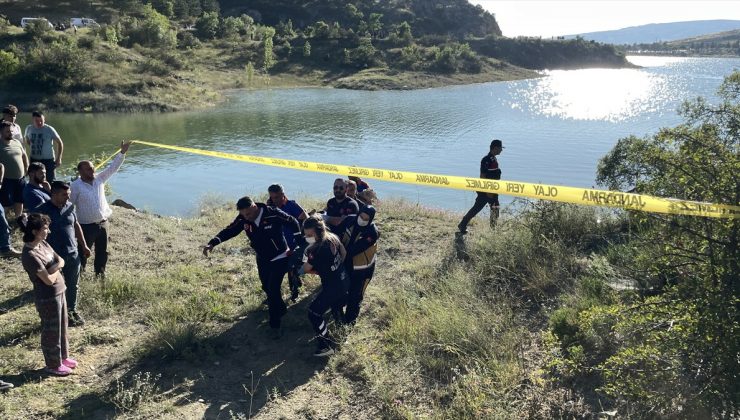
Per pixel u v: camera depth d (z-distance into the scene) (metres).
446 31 193.75
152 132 42.97
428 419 4.46
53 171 9.27
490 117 53.09
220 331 6.05
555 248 7.12
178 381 5.10
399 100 70.38
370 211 5.88
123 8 117.81
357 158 33.31
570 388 4.70
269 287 5.98
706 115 4.26
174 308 6.39
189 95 64.75
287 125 47.59
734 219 3.67
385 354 5.52
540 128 45.56
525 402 4.58
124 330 6.02
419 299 6.63
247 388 5.03
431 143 38.69
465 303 6.25
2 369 5.05
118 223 9.71
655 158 4.20
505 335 5.52
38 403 4.62
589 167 29.27
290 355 5.62
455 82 101.62
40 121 8.99
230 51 104.62
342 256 5.64
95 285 6.83
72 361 5.25
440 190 23.30
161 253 8.45
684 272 3.95
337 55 108.88
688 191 3.98
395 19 188.38
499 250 7.49
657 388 3.96
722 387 3.63
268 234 5.92
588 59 166.38
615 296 5.27
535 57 156.00
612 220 8.06
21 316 6.12
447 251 8.32
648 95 77.62
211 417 4.58
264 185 24.08
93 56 70.62
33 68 58.56
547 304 6.22
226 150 35.50
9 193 8.67
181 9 130.62
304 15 170.75
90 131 42.91
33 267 4.80
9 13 104.88
